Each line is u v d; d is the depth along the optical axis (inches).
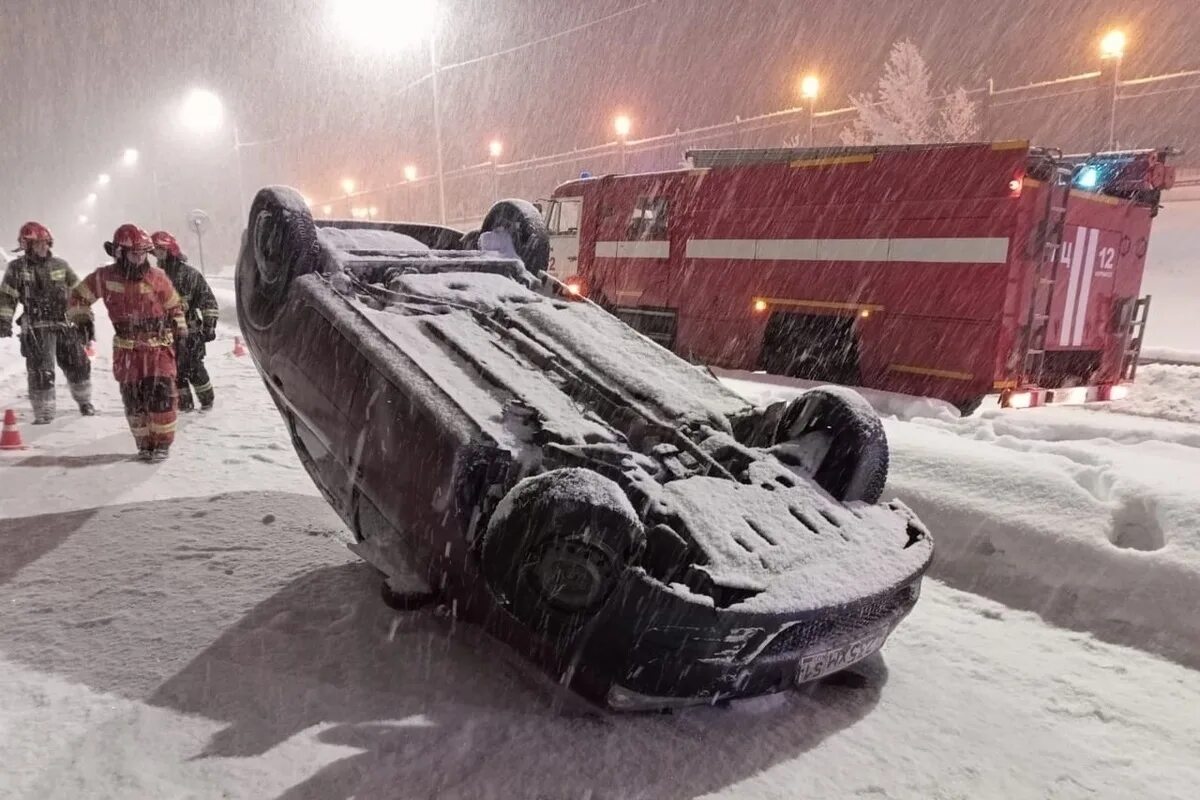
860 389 378.0
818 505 139.0
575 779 110.9
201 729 117.5
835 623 122.6
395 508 145.4
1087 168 364.2
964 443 230.2
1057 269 356.5
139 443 265.9
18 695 125.0
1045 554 177.9
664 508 127.2
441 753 114.3
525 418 142.5
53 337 319.9
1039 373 355.6
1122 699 139.9
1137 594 162.7
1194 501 173.0
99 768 108.3
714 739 122.5
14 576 168.7
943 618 171.3
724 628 110.7
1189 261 714.8
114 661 135.6
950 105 809.5
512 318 177.8
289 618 151.9
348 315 163.3
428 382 144.5
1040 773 118.7
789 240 410.3
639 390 159.2
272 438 299.9
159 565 175.5
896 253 367.2
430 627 150.3
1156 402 390.3
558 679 124.8
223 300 914.1
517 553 116.8
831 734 126.3
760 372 434.9
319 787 106.0
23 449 278.5
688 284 462.3
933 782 115.6
